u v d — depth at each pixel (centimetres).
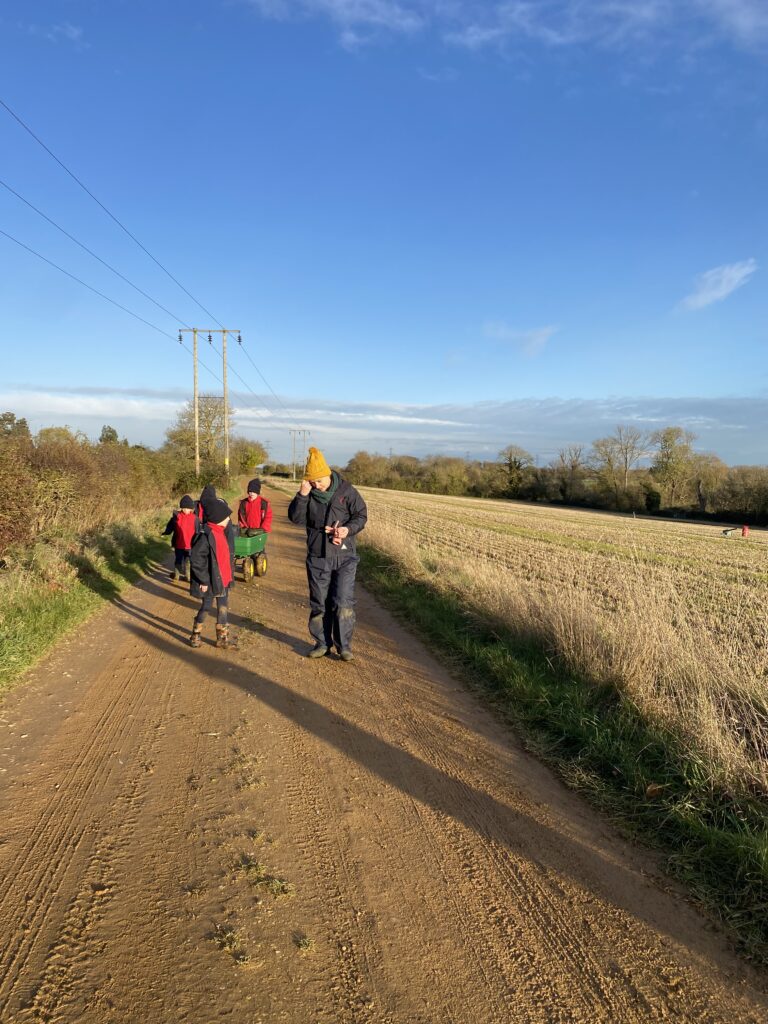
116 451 1922
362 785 390
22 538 965
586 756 431
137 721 474
